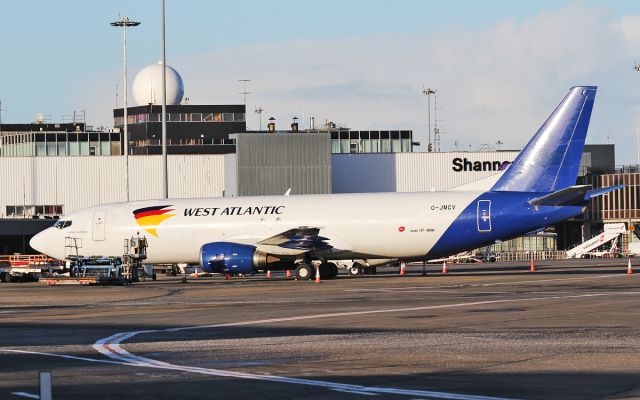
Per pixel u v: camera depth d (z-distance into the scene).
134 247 113.31
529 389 31.16
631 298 68.19
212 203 113.12
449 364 36.78
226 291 88.56
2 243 166.75
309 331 50.12
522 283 89.25
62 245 116.38
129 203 116.50
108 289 96.31
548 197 103.50
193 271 138.25
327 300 72.81
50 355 41.75
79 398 30.55
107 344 45.72
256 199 112.44
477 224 105.00
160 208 113.88
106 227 114.62
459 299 70.31
